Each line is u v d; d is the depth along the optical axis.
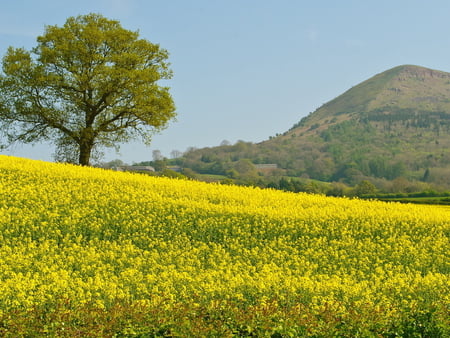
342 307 11.99
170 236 21.75
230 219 24.75
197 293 12.54
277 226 24.22
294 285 13.88
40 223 21.22
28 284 12.55
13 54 44.53
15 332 9.71
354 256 21.28
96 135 46.34
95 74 43.31
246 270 17.62
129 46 45.75
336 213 27.42
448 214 29.80
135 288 13.48
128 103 45.53
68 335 9.74
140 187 30.02
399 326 11.65
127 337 10.15
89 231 21.08
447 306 12.84
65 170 32.81
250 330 10.52
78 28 44.78
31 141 45.47
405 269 20.00
